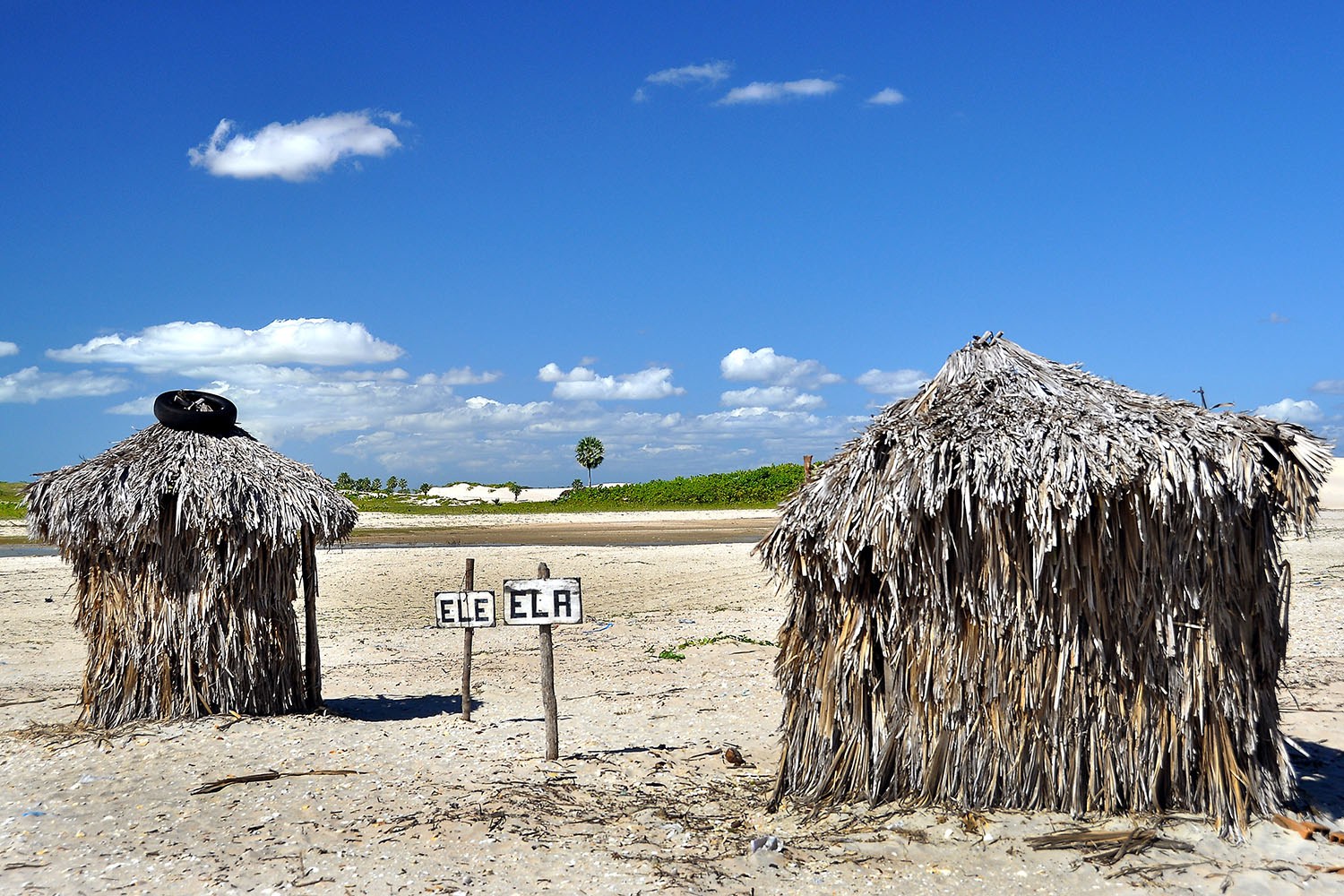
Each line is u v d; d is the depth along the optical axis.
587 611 18.19
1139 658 5.51
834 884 4.96
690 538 33.19
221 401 9.51
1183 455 5.29
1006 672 5.59
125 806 6.52
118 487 8.58
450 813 6.11
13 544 32.25
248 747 7.83
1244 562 5.50
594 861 5.35
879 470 5.75
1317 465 5.52
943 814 5.59
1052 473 5.38
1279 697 8.85
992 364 6.12
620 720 8.89
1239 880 4.86
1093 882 4.89
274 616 9.18
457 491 67.25
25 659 13.60
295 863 5.47
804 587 6.07
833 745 6.02
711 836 5.66
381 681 12.07
